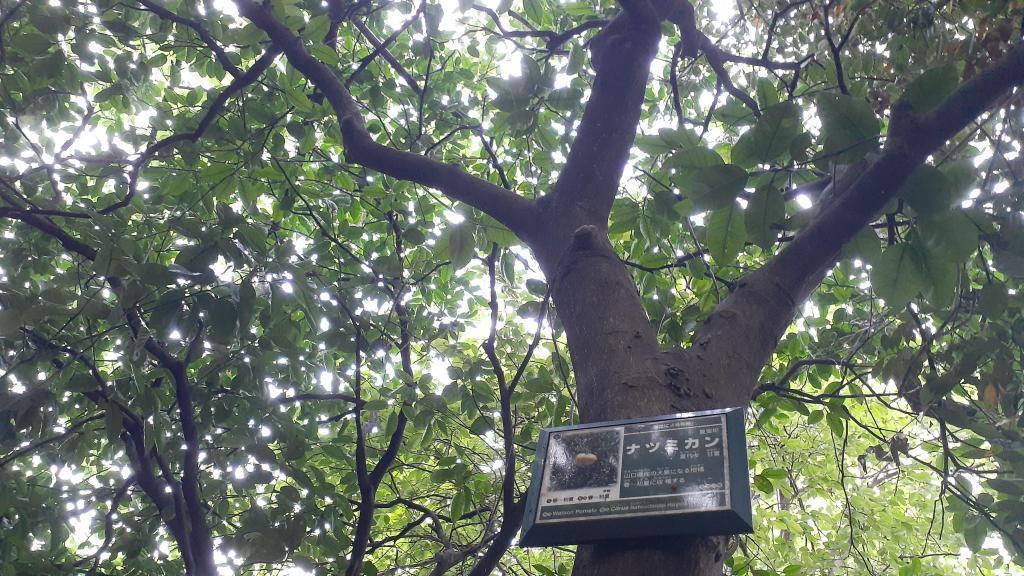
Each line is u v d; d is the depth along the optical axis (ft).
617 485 5.90
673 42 18.21
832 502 26.71
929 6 13.03
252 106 14.53
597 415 6.88
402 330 15.72
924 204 7.27
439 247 11.43
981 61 11.81
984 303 10.74
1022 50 7.18
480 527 18.16
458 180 10.30
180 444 12.50
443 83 17.66
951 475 12.51
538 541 5.84
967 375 11.02
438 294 18.78
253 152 14.69
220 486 12.53
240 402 12.94
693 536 5.65
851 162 7.40
